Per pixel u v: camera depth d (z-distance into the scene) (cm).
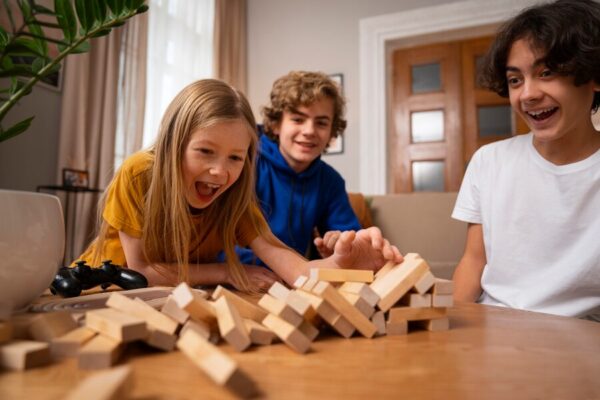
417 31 304
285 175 143
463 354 35
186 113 76
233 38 333
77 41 45
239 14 343
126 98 231
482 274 105
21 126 45
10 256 38
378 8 317
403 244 200
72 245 202
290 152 139
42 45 47
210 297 55
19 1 41
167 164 79
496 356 34
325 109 138
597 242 86
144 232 82
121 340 29
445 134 315
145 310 35
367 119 313
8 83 167
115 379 21
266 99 347
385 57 316
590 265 85
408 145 323
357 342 38
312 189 143
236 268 81
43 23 43
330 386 27
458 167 312
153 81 255
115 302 37
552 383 28
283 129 141
